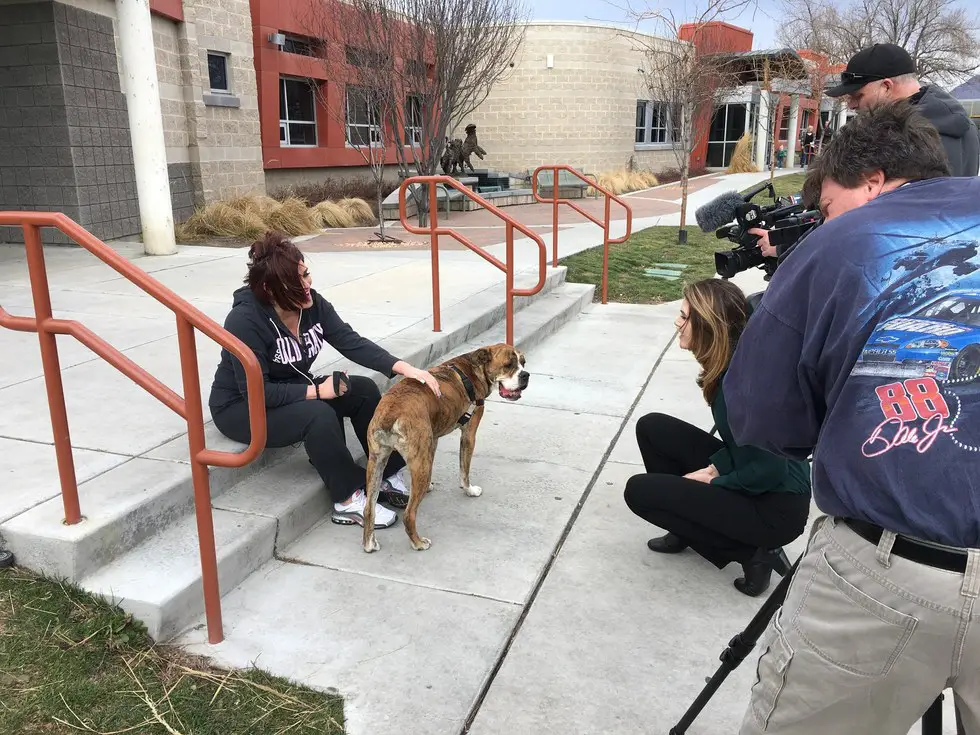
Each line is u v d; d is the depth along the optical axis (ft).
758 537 9.48
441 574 10.25
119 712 7.52
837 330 4.71
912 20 68.28
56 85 30.89
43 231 32.30
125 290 22.41
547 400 17.16
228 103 42.63
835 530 4.85
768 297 5.23
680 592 9.98
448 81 40.83
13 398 13.25
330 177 56.29
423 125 41.52
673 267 32.94
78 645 8.17
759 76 82.17
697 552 10.27
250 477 11.73
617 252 34.96
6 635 8.14
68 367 15.01
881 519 4.45
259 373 7.65
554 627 9.18
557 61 73.10
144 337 17.22
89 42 32.32
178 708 7.63
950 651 4.42
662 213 52.85
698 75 45.57
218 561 9.38
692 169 92.58
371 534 10.67
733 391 5.44
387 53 37.70
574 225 44.34
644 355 20.63
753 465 9.21
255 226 37.35
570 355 20.65
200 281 24.25
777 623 5.24
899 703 4.70
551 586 10.05
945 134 11.41
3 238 32.14
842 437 4.66
